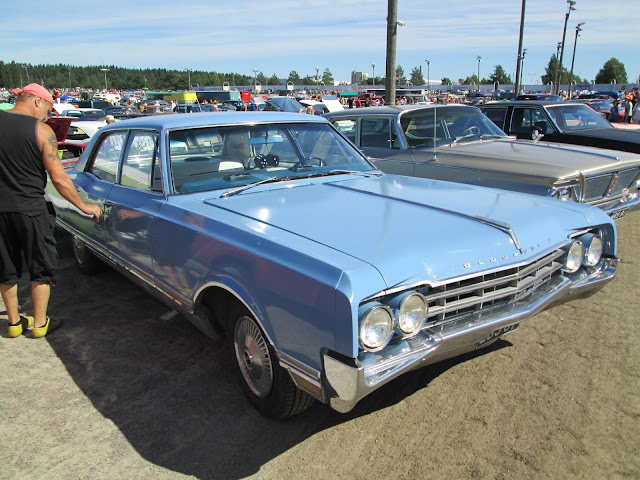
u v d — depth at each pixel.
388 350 2.15
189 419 2.75
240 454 2.47
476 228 2.54
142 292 4.61
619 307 4.01
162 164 3.19
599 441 2.47
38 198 3.56
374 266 2.08
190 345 3.60
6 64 145.50
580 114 8.46
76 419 2.77
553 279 2.87
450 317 2.38
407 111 6.28
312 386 2.18
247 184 3.31
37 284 3.69
